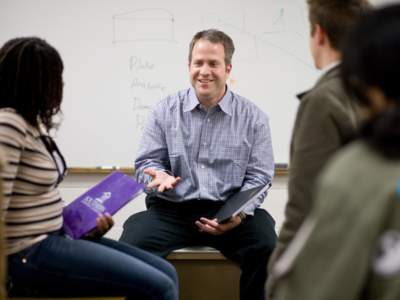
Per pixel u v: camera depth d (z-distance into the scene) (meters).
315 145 1.01
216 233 1.83
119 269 1.36
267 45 2.64
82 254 1.35
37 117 1.35
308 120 1.03
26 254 1.30
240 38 2.63
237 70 2.65
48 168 1.32
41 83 1.32
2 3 2.58
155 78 2.63
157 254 1.87
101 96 2.63
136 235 1.89
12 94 1.30
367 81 0.67
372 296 0.65
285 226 1.06
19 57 1.30
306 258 0.68
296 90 2.66
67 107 2.62
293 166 1.05
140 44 2.62
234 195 1.96
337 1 1.08
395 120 0.62
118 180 1.63
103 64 2.62
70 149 2.64
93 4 2.59
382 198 0.62
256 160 2.04
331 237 0.65
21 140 1.25
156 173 1.89
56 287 1.34
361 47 0.66
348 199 0.64
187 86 2.64
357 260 0.63
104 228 1.51
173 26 2.62
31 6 2.58
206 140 2.03
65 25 2.60
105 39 2.61
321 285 0.65
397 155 0.62
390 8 0.66
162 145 2.06
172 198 1.99
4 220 1.24
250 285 1.85
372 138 0.65
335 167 0.67
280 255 1.05
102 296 1.38
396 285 0.62
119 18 2.60
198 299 2.03
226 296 2.02
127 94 2.63
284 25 2.63
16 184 1.28
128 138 2.65
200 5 2.61
